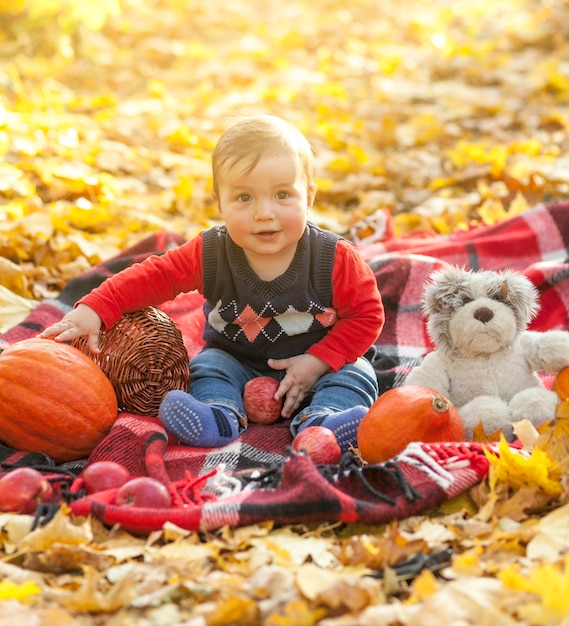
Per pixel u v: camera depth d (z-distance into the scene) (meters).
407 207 5.16
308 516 2.31
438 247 4.04
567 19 8.70
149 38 8.70
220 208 2.90
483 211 4.84
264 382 3.03
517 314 2.79
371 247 4.19
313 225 3.06
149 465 2.62
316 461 2.62
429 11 10.12
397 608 1.90
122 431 2.75
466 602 1.91
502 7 9.95
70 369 2.75
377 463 2.64
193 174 5.48
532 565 2.10
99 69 7.54
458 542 2.23
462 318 2.76
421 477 2.41
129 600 1.99
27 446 2.74
